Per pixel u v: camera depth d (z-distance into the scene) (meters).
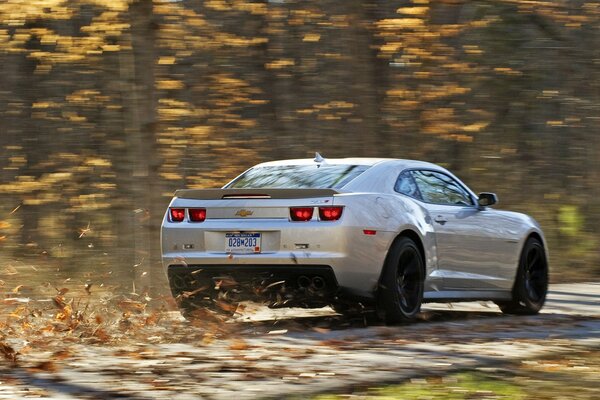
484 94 38.38
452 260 18.19
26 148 38.50
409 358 12.27
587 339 14.59
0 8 22.03
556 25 36.34
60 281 25.80
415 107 29.78
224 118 30.42
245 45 27.14
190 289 17.06
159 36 23.67
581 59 38.19
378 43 30.28
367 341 14.23
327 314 19.33
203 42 26.69
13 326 15.14
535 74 38.22
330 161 17.89
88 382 10.48
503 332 15.72
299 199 16.27
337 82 36.28
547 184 41.28
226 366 11.57
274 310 20.02
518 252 19.70
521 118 40.34
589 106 38.97
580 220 38.84
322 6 31.91
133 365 11.65
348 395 9.80
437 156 40.97
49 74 38.41
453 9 31.67
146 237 19.83
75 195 34.44
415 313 17.12
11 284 23.97
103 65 33.88
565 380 10.72
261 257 16.25
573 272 33.19
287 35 36.22
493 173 41.62
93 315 16.28
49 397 9.71
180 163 31.62
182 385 10.29
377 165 17.50
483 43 36.28
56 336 14.46
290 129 36.72
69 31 25.95
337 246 16.00
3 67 38.88
